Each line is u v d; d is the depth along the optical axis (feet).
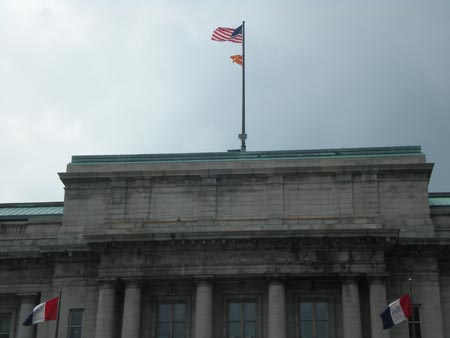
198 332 222.48
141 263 229.45
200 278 226.58
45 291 245.86
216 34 291.38
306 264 224.12
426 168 240.53
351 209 239.09
